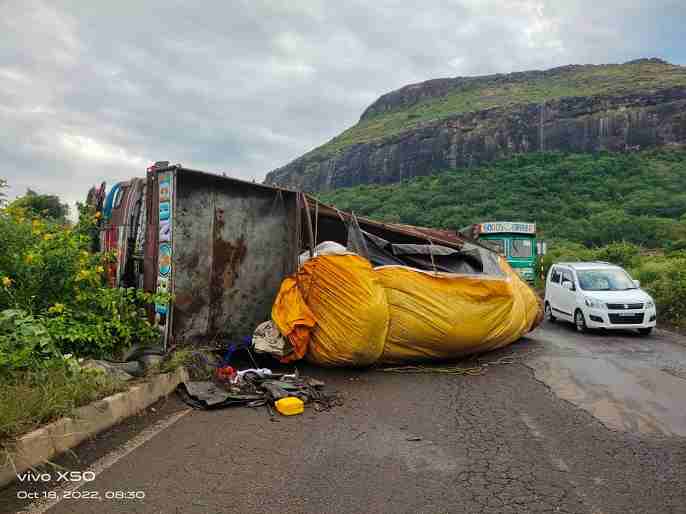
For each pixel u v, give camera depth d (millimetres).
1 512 3172
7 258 6074
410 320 7730
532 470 4070
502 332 8852
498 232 21891
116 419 4797
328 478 3826
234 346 7590
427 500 3510
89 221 7500
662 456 4406
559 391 6711
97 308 6383
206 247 7418
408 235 10578
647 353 9656
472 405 5973
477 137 103875
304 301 7547
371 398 6148
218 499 3445
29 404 4012
